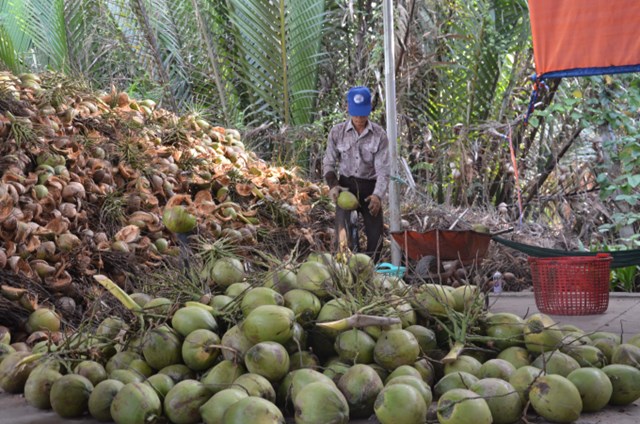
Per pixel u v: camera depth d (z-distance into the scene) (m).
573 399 2.76
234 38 11.44
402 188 10.00
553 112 10.06
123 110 7.91
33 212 5.33
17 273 4.75
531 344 3.26
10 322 4.44
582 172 10.02
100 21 11.67
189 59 11.77
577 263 5.75
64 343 3.37
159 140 7.69
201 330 3.04
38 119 6.32
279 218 7.96
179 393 2.80
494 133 9.38
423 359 3.16
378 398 2.69
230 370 2.93
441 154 10.80
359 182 6.96
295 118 11.19
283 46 10.81
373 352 3.08
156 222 6.23
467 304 3.40
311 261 3.46
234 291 3.38
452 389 2.86
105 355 3.35
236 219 7.41
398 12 10.41
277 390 2.96
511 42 10.43
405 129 11.02
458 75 10.77
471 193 10.60
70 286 5.03
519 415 2.85
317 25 11.00
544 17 6.24
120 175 6.62
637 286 8.12
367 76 11.07
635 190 9.49
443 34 10.88
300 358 2.98
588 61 6.15
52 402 3.01
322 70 11.82
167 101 11.18
